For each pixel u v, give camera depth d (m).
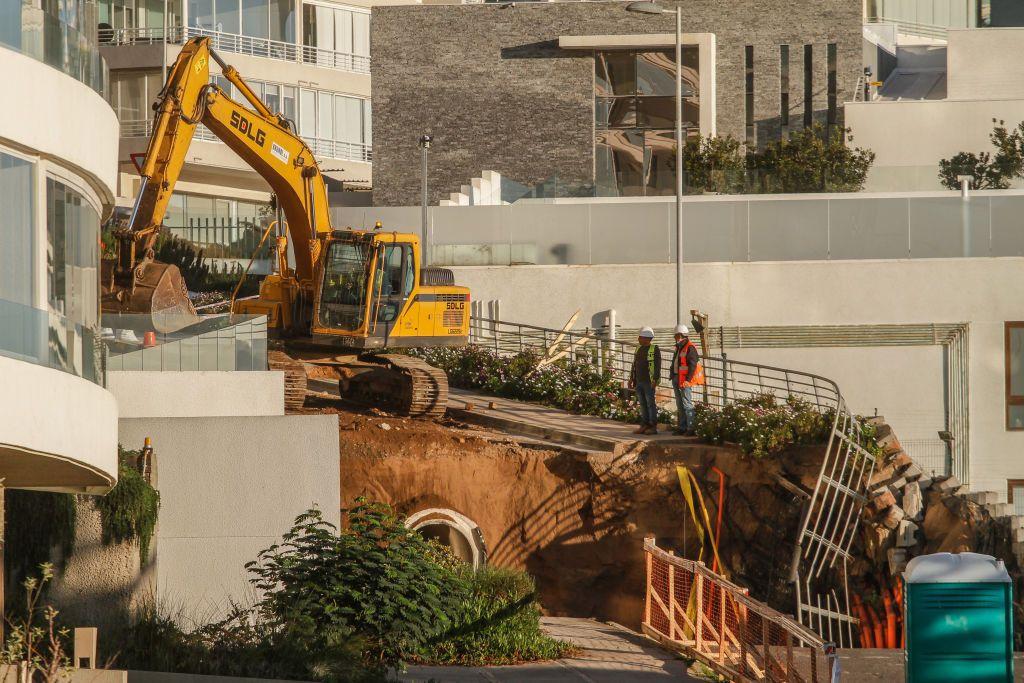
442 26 150.12
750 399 88.19
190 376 65.19
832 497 79.38
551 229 115.31
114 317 64.88
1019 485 110.12
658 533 79.31
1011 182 118.00
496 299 113.00
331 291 86.81
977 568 32.72
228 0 157.62
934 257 112.25
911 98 163.00
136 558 53.59
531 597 59.91
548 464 80.06
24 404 39.59
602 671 53.53
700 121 147.00
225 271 129.12
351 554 54.09
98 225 47.81
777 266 112.44
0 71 39.03
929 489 83.50
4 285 39.25
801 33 153.00
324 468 61.56
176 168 71.88
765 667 49.78
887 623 78.25
